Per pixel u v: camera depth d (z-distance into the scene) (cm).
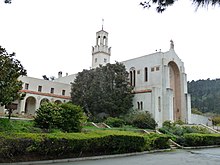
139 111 3712
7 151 1032
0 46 1612
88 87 3856
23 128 1639
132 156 1518
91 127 2572
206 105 7788
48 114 1794
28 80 4484
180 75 4444
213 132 3291
